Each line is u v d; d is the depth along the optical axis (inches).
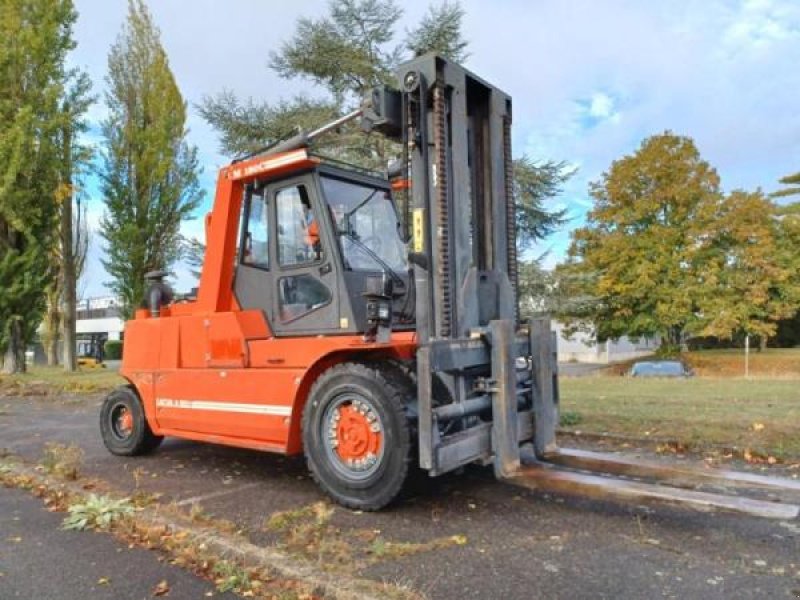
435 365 159.5
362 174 216.7
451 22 762.8
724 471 176.9
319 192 196.7
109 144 820.0
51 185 733.3
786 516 138.3
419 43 765.9
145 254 831.1
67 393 499.2
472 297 184.7
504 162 207.0
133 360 246.4
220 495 188.7
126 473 220.7
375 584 116.9
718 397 328.5
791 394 338.6
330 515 163.0
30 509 177.9
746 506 142.9
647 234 1163.3
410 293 203.3
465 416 167.9
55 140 736.3
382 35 782.5
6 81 703.1
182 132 858.8
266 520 162.4
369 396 166.9
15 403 447.5
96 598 119.0
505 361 173.9
